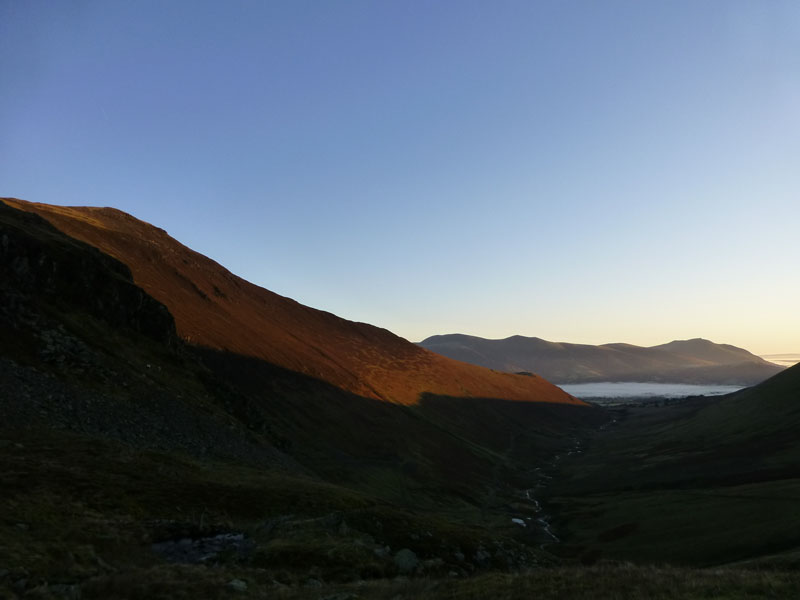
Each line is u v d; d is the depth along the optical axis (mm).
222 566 22203
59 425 39281
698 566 50625
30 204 134250
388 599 17859
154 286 123625
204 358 104875
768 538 51531
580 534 75312
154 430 48312
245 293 191875
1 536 19031
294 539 27578
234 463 50500
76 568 18297
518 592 17359
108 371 53469
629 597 15422
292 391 122562
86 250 74562
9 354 45438
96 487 28828
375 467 104000
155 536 24812
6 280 55969
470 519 84938
